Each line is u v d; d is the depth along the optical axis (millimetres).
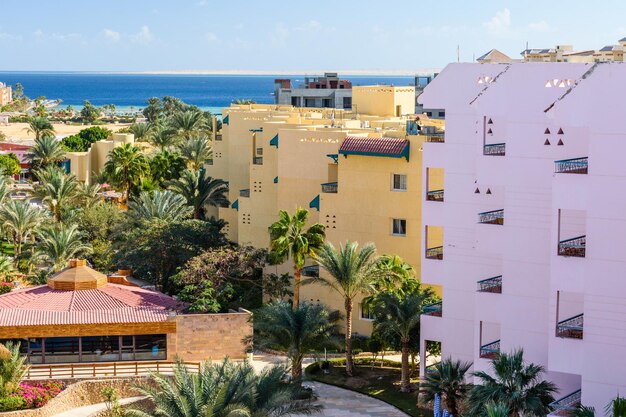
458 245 63219
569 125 49844
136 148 131000
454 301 63719
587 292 50312
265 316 67125
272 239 78250
